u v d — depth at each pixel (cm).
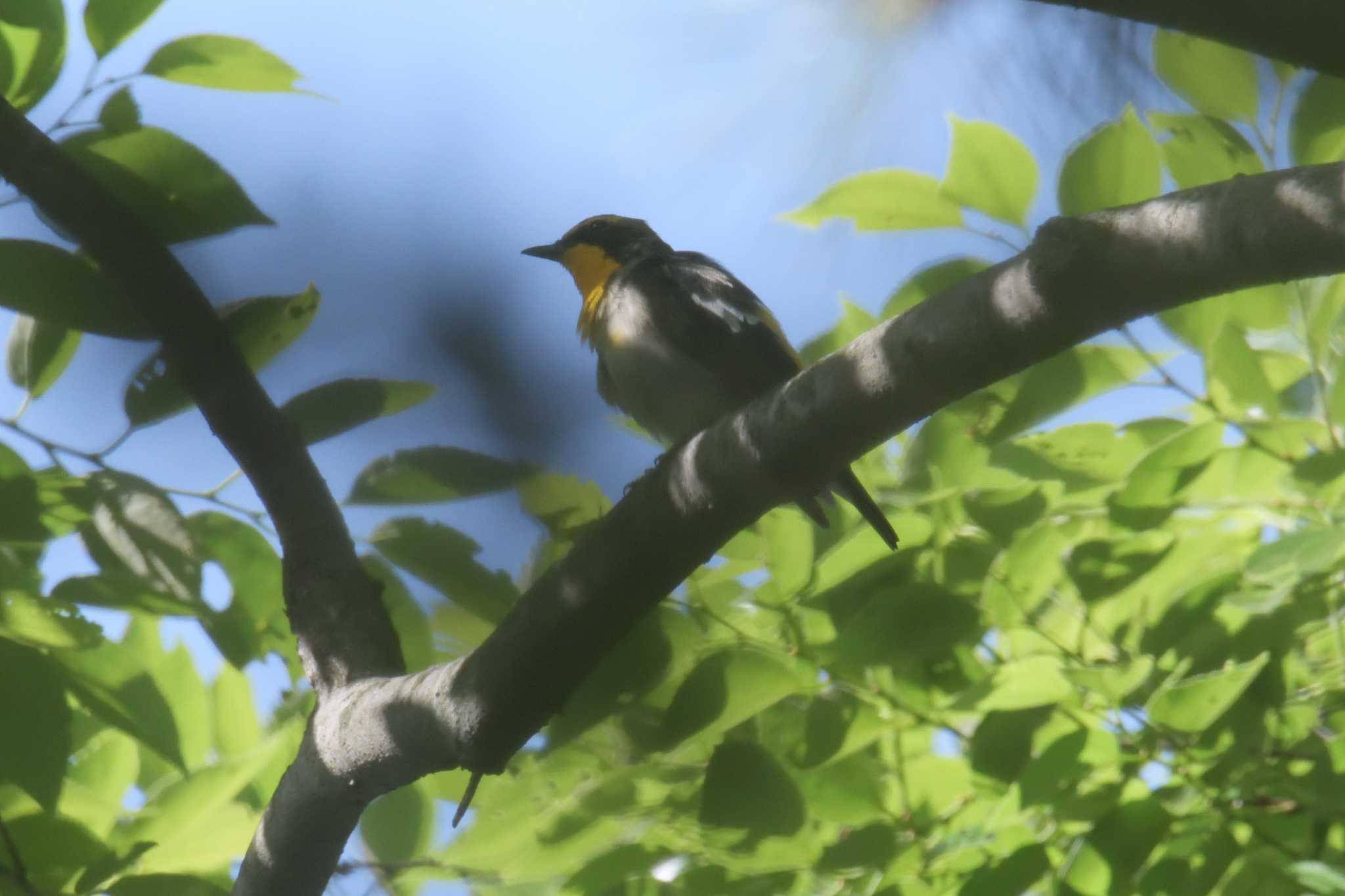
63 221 584
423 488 571
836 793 709
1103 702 708
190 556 539
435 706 569
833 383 526
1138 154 666
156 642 726
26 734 512
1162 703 624
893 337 512
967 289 495
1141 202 468
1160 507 686
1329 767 665
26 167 574
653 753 656
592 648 564
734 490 545
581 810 682
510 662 558
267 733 785
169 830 649
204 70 604
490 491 566
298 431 601
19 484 540
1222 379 706
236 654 567
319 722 610
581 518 575
